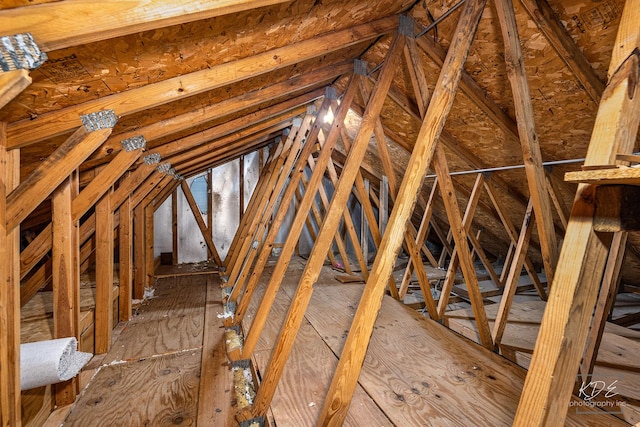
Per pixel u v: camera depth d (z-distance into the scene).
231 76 1.28
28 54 0.60
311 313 2.73
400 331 2.31
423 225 3.10
